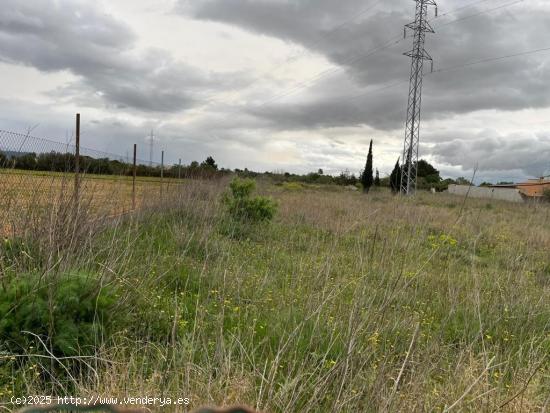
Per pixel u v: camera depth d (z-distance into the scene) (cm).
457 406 289
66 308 355
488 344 436
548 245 1045
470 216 1043
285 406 273
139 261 533
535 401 304
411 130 3422
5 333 329
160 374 285
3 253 420
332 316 417
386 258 511
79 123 680
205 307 420
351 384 287
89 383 299
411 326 416
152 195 966
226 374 288
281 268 613
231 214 1034
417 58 3453
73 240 455
